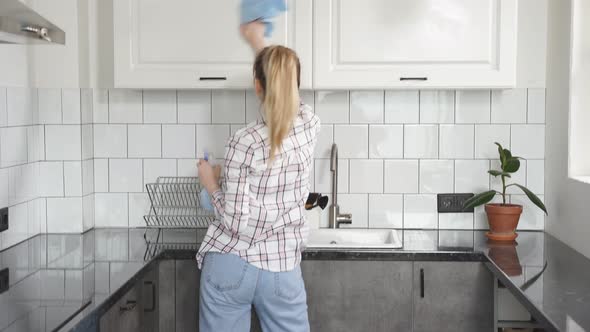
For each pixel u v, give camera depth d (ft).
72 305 7.37
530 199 10.98
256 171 8.65
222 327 9.26
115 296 7.90
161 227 11.98
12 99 10.36
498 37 10.59
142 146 11.99
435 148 11.86
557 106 11.18
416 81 10.66
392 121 11.84
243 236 8.88
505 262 9.62
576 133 10.65
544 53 11.73
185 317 10.43
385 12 10.59
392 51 10.62
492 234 11.16
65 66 11.28
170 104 11.94
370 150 11.88
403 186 11.92
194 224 12.07
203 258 9.33
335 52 10.69
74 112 11.35
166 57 10.78
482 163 11.86
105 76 11.91
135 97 11.94
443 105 11.82
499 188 11.88
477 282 10.29
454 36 10.61
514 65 10.61
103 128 11.99
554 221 11.37
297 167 8.82
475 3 10.57
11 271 8.99
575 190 10.41
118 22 10.78
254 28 10.69
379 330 10.37
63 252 10.17
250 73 10.77
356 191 11.93
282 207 8.86
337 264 10.30
